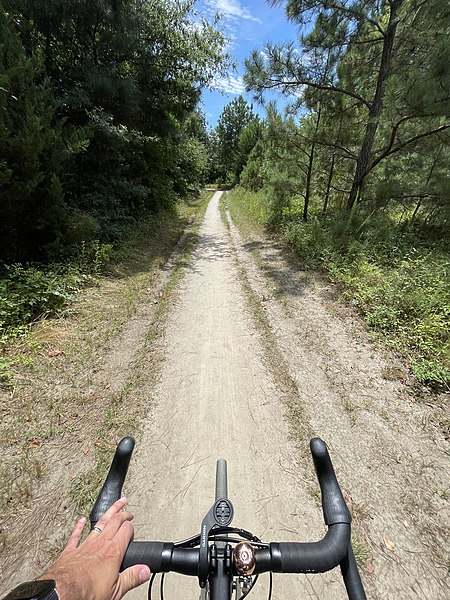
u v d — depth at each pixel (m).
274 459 2.44
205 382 3.32
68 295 4.82
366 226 7.54
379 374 3.44
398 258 6.20
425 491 2.19
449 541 1.89
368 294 4.90
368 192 8.50
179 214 15.39
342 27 6.68
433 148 7.23
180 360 3.70
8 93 4.86
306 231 8.77
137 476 2.28
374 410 2.93
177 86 10.72
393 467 2.37
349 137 8.70
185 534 1.93
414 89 5.61
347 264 6.39
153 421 2.77
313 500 2.14
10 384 3.06
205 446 2.54
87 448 2.45
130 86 8.55
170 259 7.83
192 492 2.17
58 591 0.55
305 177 11.02
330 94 8.09
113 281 5.93
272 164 11.45
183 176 19.53
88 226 6.55
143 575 0.74
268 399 3.09
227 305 5.25
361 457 2.45
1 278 4.81
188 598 1.65
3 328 3.85
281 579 1.72
